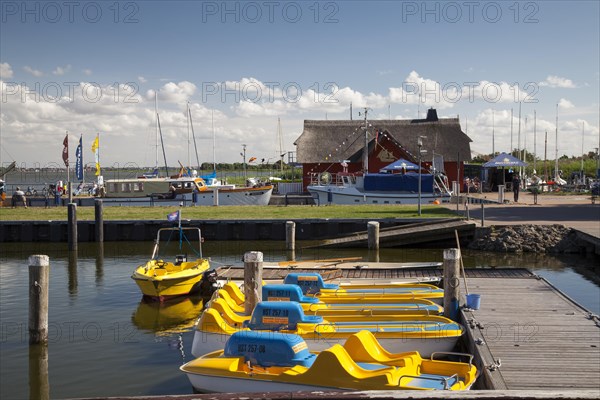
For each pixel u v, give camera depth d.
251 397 6.93
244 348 11.20
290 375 10.48
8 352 14.39
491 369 10.34
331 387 10.15
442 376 10.41
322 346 12.88
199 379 11.19
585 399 6.71
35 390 12.08
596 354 11.14
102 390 12.07
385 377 9.85
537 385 9.57
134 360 13.84
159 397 7.16
